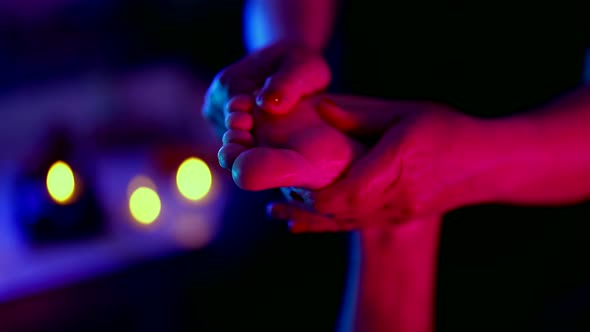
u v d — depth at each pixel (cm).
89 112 150
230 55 202
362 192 62
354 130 67
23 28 177
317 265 122
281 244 126
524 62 88
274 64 72
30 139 134
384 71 93
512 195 69
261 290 124
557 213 89
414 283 76
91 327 103
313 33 85
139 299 111
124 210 112
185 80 179
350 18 94
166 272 111
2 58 168
